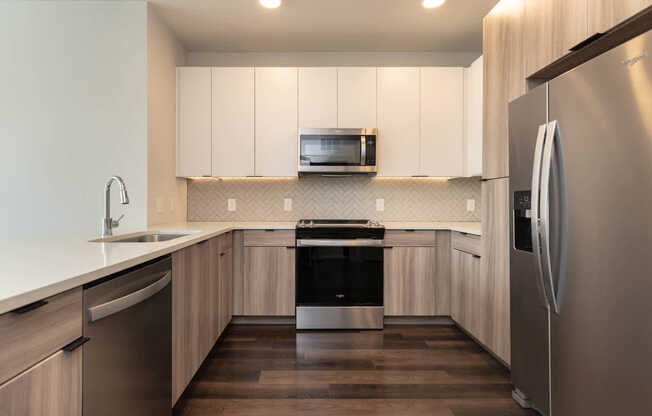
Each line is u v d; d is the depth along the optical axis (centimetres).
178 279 175
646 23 133
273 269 320
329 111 339
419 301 322
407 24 316
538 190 161
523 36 199
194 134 337
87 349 102
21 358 78
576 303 145
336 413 186
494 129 234
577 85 143
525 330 187
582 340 143
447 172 341
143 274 136
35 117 280
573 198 146
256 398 200
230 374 228
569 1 161
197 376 225
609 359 130
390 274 322
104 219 210
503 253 224
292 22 312
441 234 325
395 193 372
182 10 292
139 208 281
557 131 155
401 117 340
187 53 368
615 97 126
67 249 148
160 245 161
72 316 95
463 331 310
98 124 281
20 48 280
